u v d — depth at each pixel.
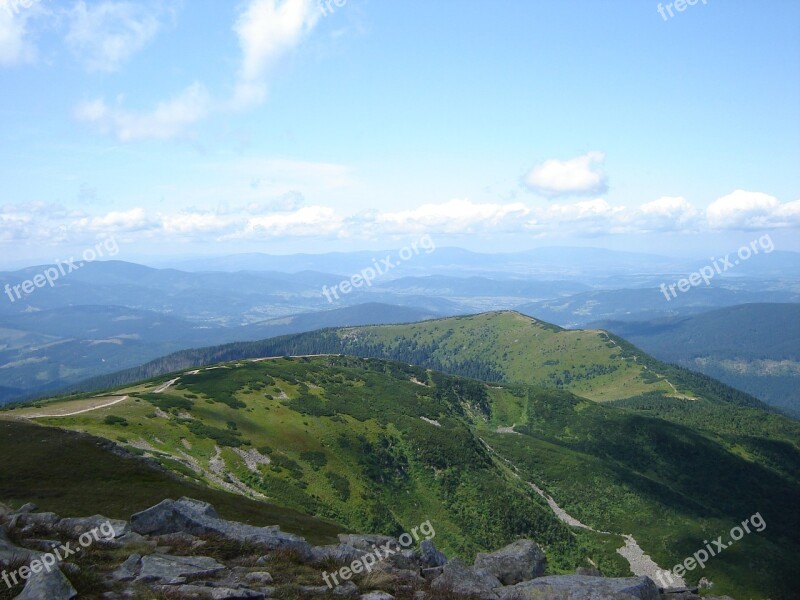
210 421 120.19
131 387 161.25
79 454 51.91
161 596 17.47
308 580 21.00
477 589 21.66
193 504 30.81
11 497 39.81
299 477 111.69
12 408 111.19
